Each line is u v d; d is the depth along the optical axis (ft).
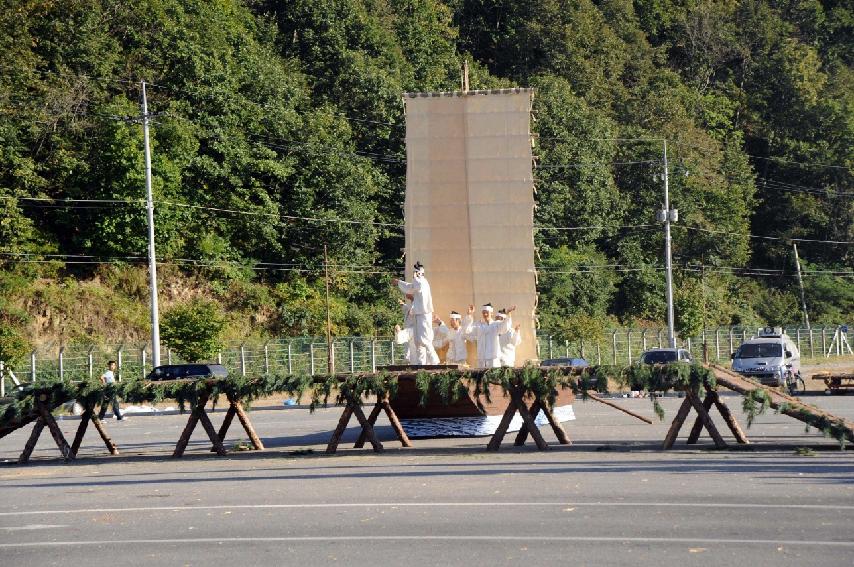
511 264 396.37
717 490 210.38
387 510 197.36
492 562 152.87
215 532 181.88
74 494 235.81
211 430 310.24
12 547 175.63
